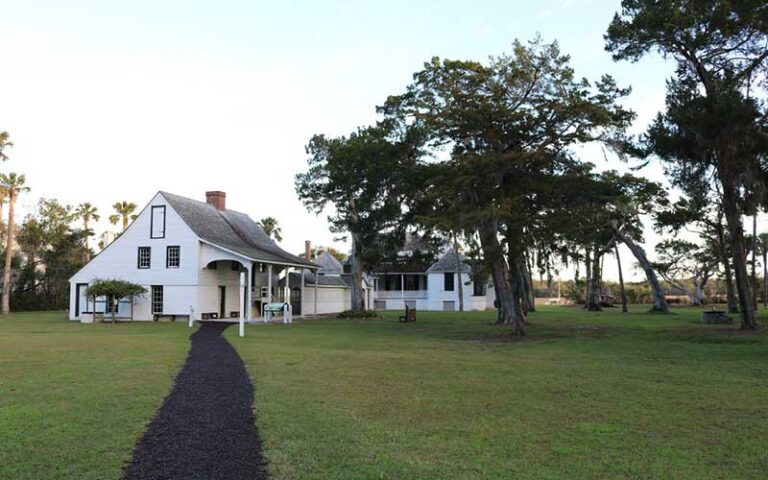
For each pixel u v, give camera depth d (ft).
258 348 57.52
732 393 32.71
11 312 172.35
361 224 117.29
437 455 20.66
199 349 56.13
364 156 111.75
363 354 52.54
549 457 20.48
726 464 19.72
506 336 75.31
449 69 75.10
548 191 75.82
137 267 118.21
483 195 73.26
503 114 71.51
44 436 22.88
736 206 77.56
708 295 266.36
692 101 69.36
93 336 73.46
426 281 203.51
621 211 93.20
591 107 69.82
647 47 75.77
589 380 37.29
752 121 67.00
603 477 18.42
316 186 128.16
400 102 81.97
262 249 133.90
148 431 23.79
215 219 132.57
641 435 23.45
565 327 91.04
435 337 74.90
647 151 75.77
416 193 98.84
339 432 23.73
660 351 56.03
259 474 18.57
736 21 67.72
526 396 31.63
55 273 193.47
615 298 249.96
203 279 116.57
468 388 34.12
